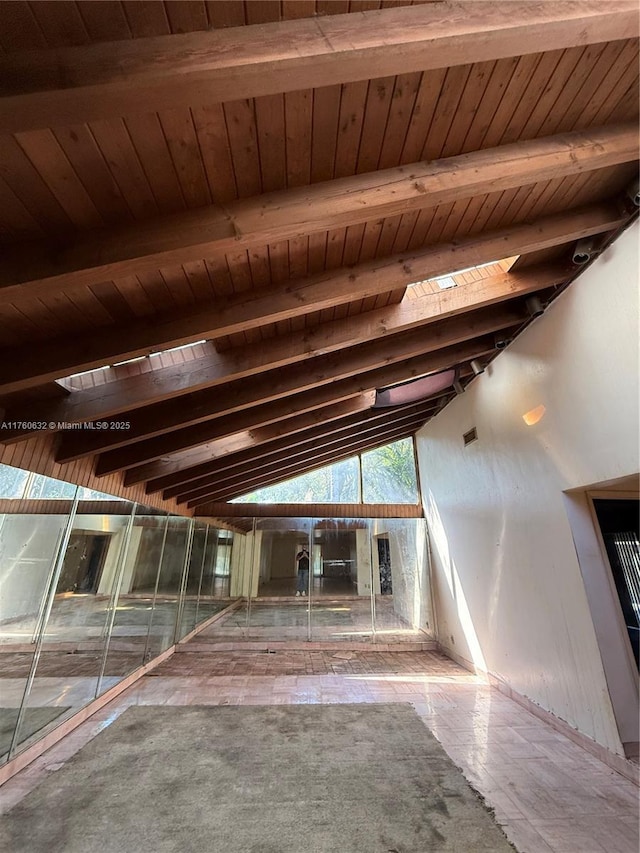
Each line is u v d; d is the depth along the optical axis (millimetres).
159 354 2658
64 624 3170
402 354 3322
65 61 1021
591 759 2543
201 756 2623
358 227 1999
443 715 3297
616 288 2486
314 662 5121
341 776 2369
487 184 1750
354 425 5020
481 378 4449
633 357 2357
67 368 1960
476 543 4512
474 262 2299
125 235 1511
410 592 6324
